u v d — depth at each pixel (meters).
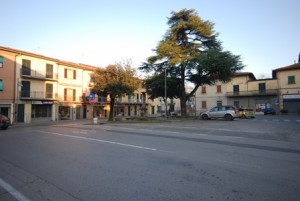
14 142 10.54
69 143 10.02
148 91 34.75
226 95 47.84
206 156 7.17
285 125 18.03
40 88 32.34
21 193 4.27
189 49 28.11
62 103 35.47
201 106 50.72
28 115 30.45
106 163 6.32
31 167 6.02
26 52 30.03
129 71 27.50
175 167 5.86
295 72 40.94
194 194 4.05
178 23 29.23
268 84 43.72
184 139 11.05
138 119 27.66
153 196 3.98
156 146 9.06
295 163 6.25
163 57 28.72
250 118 29.56
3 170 5.77
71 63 36.88
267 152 7.80
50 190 4.37
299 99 40.28
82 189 4.37
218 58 26.67
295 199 3.83
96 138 11.66
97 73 27.39
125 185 4.55
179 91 33.38
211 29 28.67
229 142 10.06
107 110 46.19
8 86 28.31
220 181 4.75
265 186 4.44
